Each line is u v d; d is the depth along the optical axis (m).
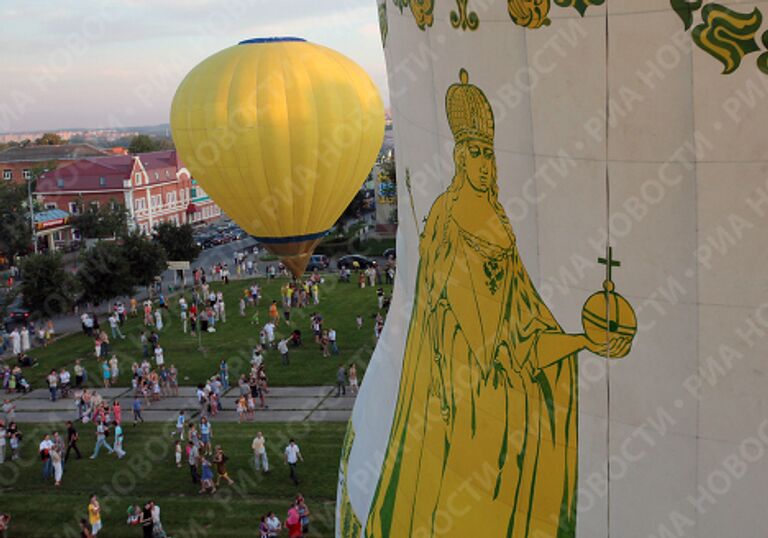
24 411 31.44
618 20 7.41
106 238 67.62
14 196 66.06
